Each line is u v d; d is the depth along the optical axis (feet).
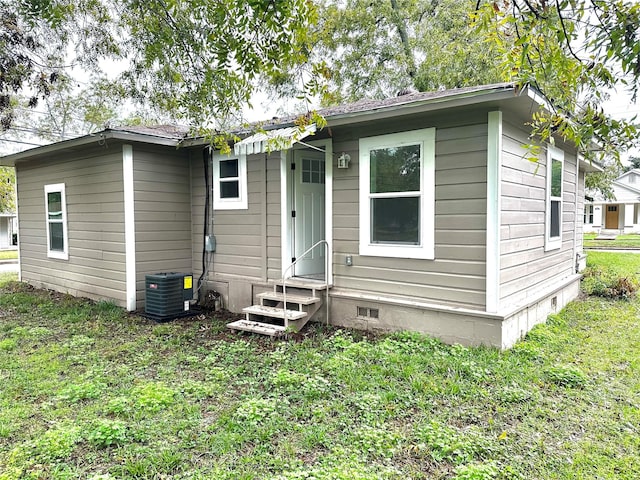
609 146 6.83
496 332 15.51
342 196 19.81
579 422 10.62
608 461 8.95
